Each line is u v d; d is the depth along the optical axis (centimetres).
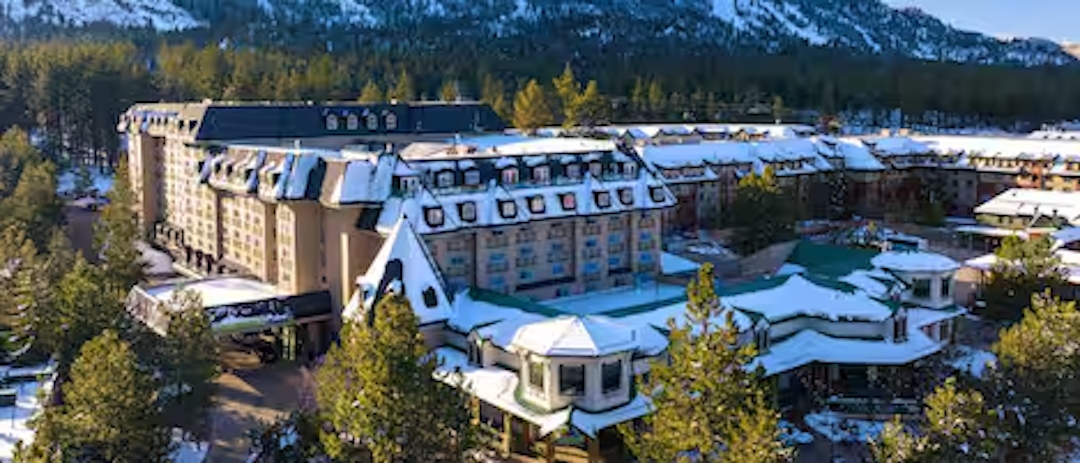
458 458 4916
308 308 8288
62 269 8631
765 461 4059
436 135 13300
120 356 5288
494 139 12769
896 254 8938
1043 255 8850
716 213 15275
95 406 5125
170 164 11988
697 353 4419
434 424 4750
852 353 7212
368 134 12644
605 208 8938
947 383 5053
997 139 17025
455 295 7675
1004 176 16338
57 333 7156
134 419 5228
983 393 5669
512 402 6162
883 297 8088
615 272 9206
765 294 7756
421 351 4800
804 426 6719
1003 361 5653
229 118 11319
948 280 8519
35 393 7075
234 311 7862
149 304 7994
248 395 7481
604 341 5938
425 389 4719
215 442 6531
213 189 9975
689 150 15362
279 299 8169
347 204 7981
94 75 18162
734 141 16638
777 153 16112
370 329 4875
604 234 9069
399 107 13125
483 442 5922
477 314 7338
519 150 9631
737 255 12619
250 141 11456
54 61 18638
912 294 8519
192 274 10944
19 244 8825
